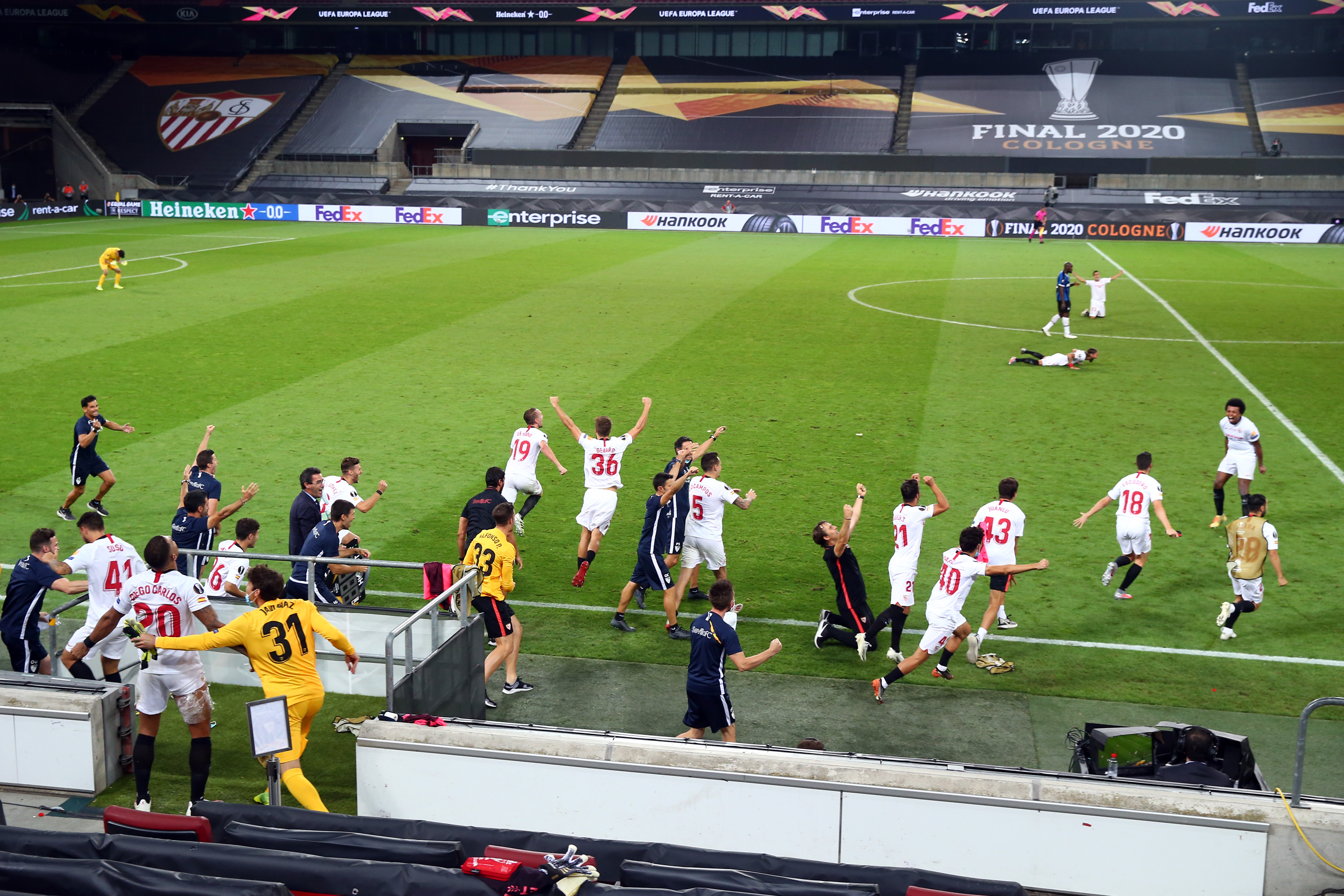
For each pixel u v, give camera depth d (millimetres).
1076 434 17906
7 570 12250
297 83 68875
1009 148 60281
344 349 23812
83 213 58812
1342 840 6414
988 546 10953
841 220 52781
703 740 8219
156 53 72750
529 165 60875
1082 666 10312
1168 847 6625
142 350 23516
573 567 12812
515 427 18094
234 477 15406
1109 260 42375
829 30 69062
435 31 72750
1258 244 48656
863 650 10344
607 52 71750
